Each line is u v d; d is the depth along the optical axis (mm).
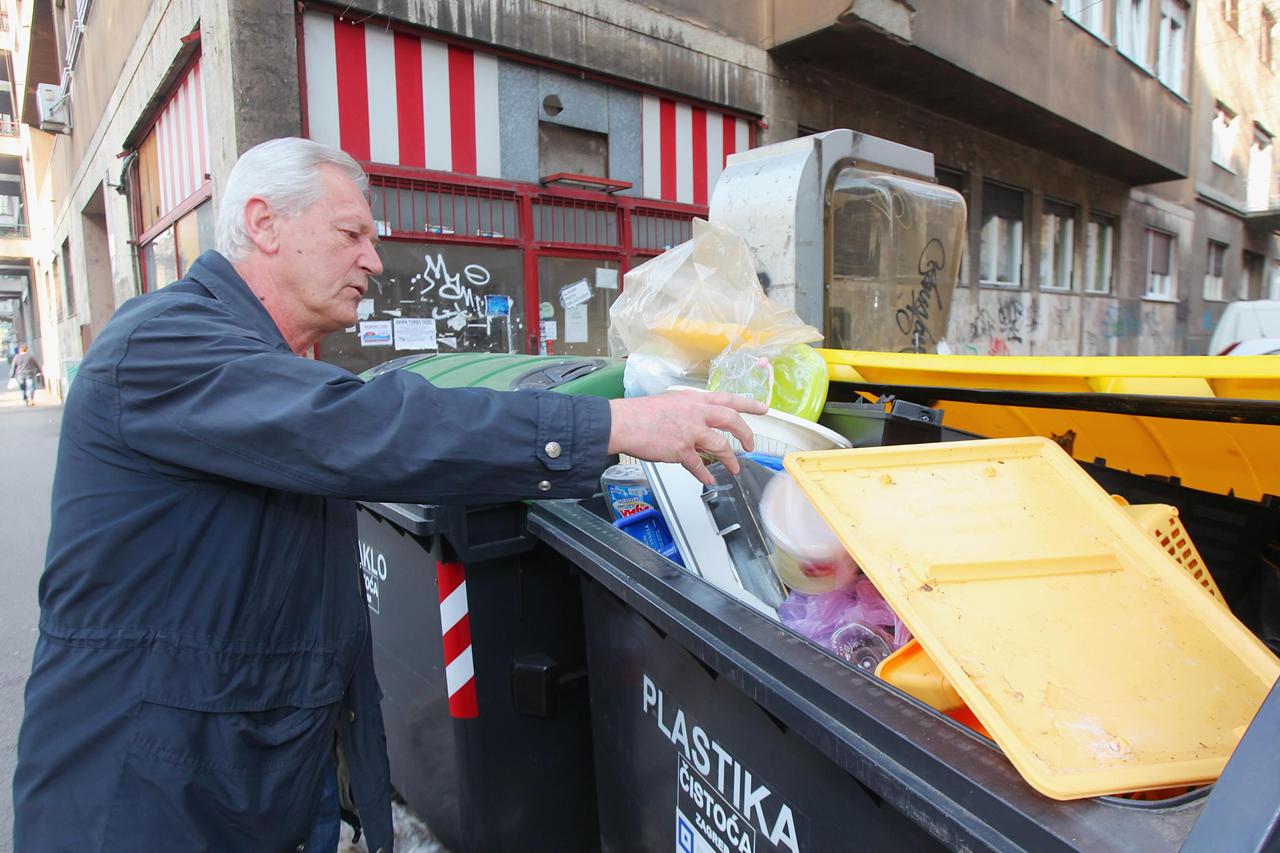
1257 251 21766
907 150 3320
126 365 1042
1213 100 18000
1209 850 590
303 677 1231
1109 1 11742
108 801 1078
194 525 1102
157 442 1041
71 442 1095
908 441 1681
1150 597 986
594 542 1463
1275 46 21141
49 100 14320
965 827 719
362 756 1465
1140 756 756
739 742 1130
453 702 1859
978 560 1020
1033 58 10070
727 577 1531
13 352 45594
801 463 1174
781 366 1834
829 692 890
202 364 1032
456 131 6270
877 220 3197
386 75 5887
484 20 6250
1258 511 1587
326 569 1272
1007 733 756
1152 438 1695
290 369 1031
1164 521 1304
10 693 3434
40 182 22141
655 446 1105
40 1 14102
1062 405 1616
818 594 1391
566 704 1969
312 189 1227
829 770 962
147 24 7297
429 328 6250
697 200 7953
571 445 1061
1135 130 12727
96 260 13602
